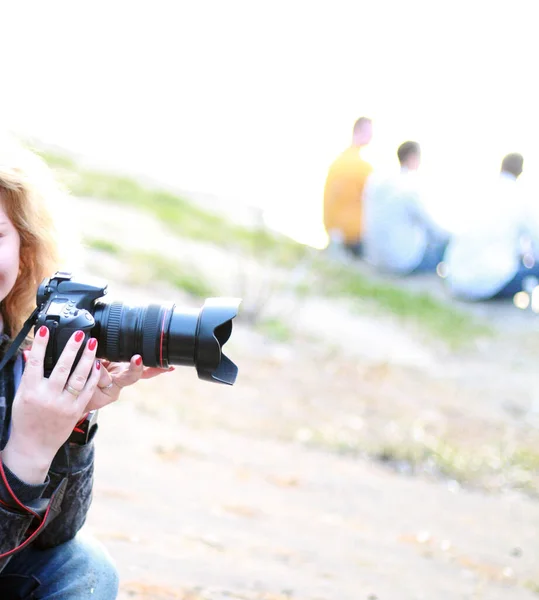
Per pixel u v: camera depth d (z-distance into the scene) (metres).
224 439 7.85
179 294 11.62
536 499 8.02
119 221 13.83
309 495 6.71
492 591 5.20
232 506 5.94
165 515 5.36
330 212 15.62
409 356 12.05
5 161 2.41
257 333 11.56
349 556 5.34
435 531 6.40
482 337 13.35
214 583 4.25
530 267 14.52
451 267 14.70
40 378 2.21
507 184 14.45
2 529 2.21
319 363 10.93
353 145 15.48
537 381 11.70
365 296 13.92
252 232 15.38
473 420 9.90
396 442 8.73
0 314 2.57
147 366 2.40
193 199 16.92
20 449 2.22
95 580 2.58
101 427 7.30
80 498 2.51
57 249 2.55
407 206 14.95
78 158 17.12
